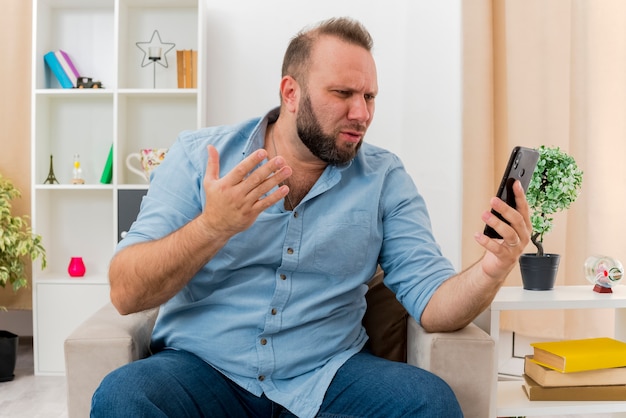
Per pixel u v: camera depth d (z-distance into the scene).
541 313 2.72
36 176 2.91
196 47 3.06
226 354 1.45
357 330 1.59
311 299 1.50
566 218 2.67
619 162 2.60
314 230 1.51
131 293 1.36
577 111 2.67
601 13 2.61
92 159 3.10
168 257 1.32
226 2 3.02
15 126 3.04
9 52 3.04
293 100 1.51
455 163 2.99
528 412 1.67
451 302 1.42
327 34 1.48
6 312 3.26
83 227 3.10
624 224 2.61
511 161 1.34
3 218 2.84
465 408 1.42
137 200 2.86
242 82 3.02
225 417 1.40
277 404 1.46
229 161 1.57
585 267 1.88
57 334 2.86
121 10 2.93
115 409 1.20
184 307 1.51
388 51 3.01
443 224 3.01
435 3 2.99
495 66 2.85
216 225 1.26
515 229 1.31
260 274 1.51
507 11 2.77
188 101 3.06
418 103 3.01
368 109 1.50
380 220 1.59
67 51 3.07
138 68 3.07
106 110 3.09
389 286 1.60
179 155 1.56
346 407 1.38
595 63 2.61
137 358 1.44
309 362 1.49
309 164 1.54
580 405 1.69
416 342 1.54
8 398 2.56
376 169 1.60
